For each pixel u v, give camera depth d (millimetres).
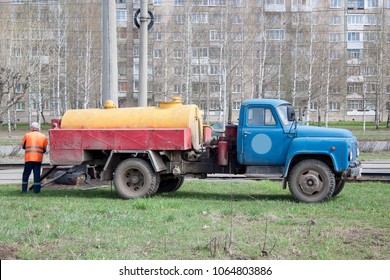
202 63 68062
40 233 9586
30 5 59719
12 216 11492
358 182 18312
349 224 10586
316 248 8570
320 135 13844
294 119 14227
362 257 8086
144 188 14617
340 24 77938
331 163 13898
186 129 14484
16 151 36344
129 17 77562
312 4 69562
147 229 10031
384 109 78812
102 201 14055
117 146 14789
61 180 18109
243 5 60844
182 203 13344
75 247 8648
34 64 53312
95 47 62781
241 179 20156
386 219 11125
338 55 69375
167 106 15000
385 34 66875
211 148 15000
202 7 62625
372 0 81688
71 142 15109
